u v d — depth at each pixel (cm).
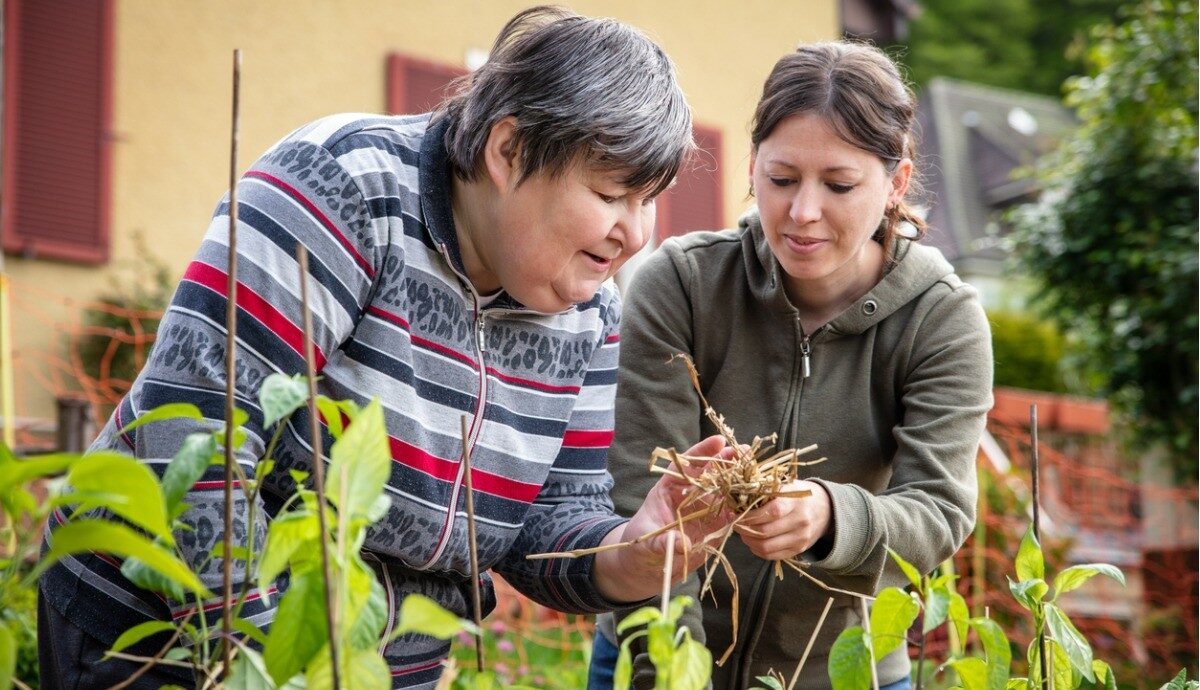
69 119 710
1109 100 748
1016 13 2262
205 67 746
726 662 202
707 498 158
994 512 522
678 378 201
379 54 792
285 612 98
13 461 87
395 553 155
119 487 90
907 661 205
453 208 154
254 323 139
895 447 202
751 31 906
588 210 145
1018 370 1193
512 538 167
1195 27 726
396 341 149
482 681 116
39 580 146
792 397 200
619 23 154
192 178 739
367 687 98
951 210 1861
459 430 156
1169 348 719
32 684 221
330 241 144
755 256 202
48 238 698
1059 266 765
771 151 185
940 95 2084
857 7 969
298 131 151
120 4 727
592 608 169
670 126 148
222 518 133
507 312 160
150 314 614
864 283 199
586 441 176
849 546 168
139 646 141
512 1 843
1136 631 557
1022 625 499
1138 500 743
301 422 146
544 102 143
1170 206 729
